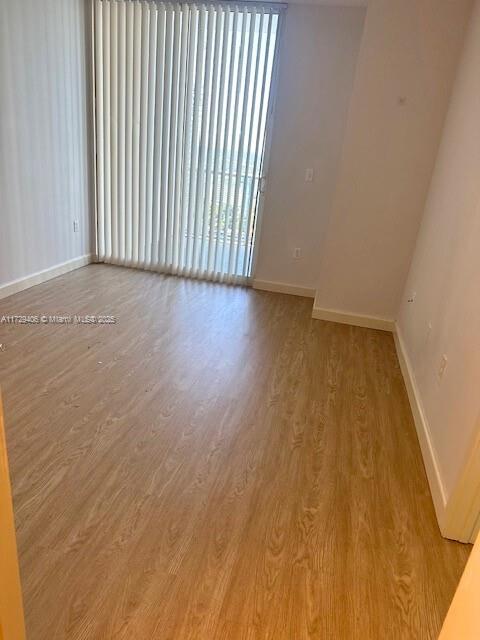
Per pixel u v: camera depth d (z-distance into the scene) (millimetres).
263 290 4477
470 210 2182
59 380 2553
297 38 3730
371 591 1505
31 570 1458
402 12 3076
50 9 3549
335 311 3861
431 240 2959
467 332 1911
